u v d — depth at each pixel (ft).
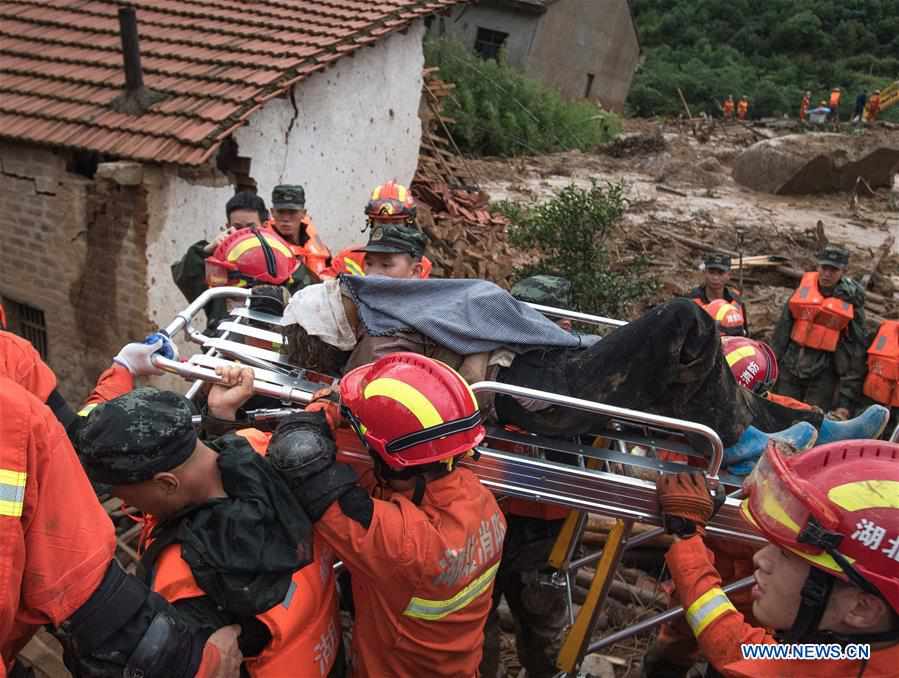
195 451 5.90
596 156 75.25
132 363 8.30
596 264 27.02
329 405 7.09
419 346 8.09
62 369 24.68
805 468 5.79
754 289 36.50
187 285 15.69
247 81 23.04
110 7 28.25
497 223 37.58
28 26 27.48
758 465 6.15
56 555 5.04
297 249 17.60
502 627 13.88
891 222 54.39
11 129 22.36
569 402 7.47
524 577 10.30
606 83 109.81
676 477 7.64
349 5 29.78
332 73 26.63
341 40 26.11
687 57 171.53
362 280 8.20
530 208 43.78
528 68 91.86
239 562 5.74
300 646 6.16
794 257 40.32
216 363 8.17
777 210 56.18
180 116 21.83
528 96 76.38
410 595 6.39
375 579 6.28
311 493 6.11
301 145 26.03
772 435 8.48
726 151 78.89
